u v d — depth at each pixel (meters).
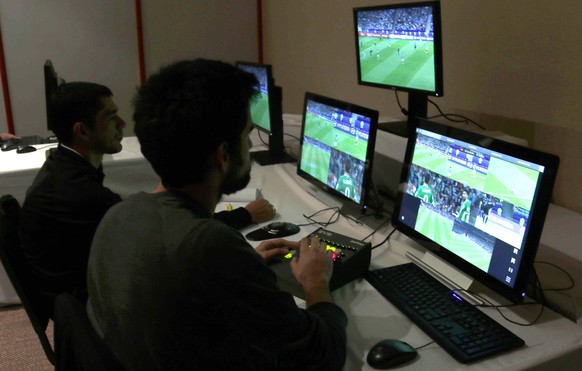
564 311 1.21
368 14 2.02
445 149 1.31
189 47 4.43
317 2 3.47
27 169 2.33
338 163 1.82
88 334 0.78
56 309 0.87
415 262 1.45
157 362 0.80
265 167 2.41
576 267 1.34
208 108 0.84
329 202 1.95
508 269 1.12
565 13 1.66
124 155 2.54
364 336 1.12
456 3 2.14
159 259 0.80
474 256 1.22
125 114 4.38
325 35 3.42
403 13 1.83
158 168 0.89
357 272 1.37
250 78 0.92
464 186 1.25
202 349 0.80
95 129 1.71
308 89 3.80
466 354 1.02
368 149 1.63
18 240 1.40
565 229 1.57
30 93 4.09
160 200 0.90
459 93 2.21
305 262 1.24
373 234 1.66
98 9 4.10
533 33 1.79
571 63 1.67
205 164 0.88
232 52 4.58
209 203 0.95
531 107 1.85
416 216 1.44
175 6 4.30
